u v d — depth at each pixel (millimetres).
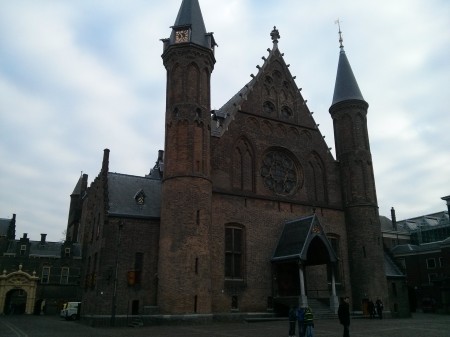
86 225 49531
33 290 69000
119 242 33438
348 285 40812
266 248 36969
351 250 41781
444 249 65312
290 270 37500
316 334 22297
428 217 91562
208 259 32156
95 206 40406
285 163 42000
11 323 38000
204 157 34625
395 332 23750
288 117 43531
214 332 23750
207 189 33906
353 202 42906
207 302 31062
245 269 35281
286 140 42281
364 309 39125
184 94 35594
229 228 35875
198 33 38000
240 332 23625
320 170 44031
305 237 34250
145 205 36688
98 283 32219
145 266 34031
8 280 68125
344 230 42688
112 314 30438
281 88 44156
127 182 38469
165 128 36469
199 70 36906
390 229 88312
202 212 32875
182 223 32000
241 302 34156
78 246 74250
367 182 43438
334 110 46750
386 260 46312
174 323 29609
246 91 41188
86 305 37938
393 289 44000
